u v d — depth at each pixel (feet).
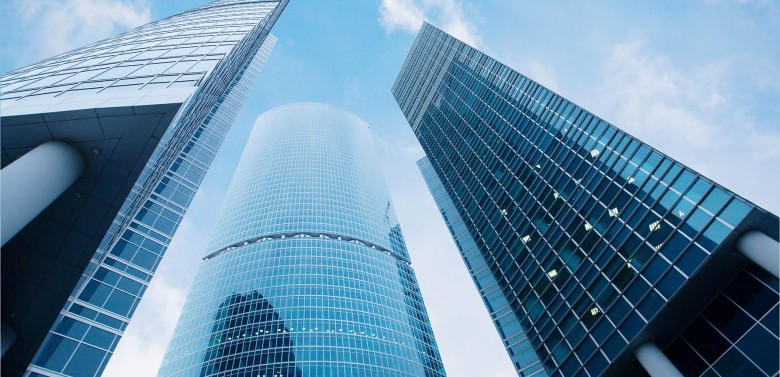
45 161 58.34
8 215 49.85
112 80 84.89
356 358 343.67
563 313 135.95
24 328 66.49
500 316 321.52
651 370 99.96
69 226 65.62
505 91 257.96
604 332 115.34
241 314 372.17
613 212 131.34
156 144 64.39
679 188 112.47
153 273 159.74
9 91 82.79
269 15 208.54
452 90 355.77
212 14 212.43
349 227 508.53
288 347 338.75
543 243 161.17
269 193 549.13
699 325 98.89
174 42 130.62
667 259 105.19
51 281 66.39
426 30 476.13
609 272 122.21
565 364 127.03
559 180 167.32
